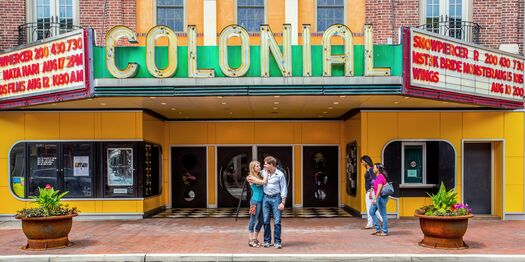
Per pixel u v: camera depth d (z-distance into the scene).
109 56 11.23
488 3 15.21
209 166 17.92
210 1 14.99
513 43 14.99
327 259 9.05
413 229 12.43
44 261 9.16
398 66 11.37
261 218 10.10
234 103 13.25
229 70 11.17
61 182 15.02
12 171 15.09
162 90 11.28
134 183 14.94
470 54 12.92
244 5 15.34
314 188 17.86
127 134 15.01
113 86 11.30
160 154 17.14
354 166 15.84
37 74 12.66
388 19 15.09
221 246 10.11
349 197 16.52
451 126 14.88
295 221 14.16
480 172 15.38
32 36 15.23
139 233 11.96
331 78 11.20
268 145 17.89
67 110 15.08
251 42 15.11
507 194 14.77
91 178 15.01
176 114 16.67
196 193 17.94
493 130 14.85
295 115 17.11
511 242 10.62
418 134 14.78
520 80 14.48
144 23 15.34
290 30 11.24
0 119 15.09
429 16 15.20
